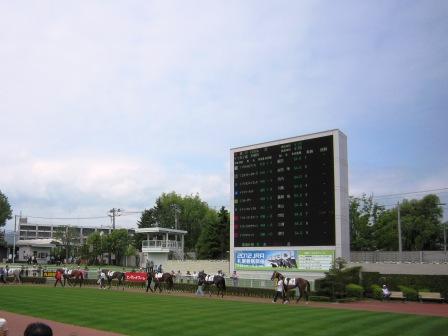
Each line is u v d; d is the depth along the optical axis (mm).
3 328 9398
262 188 45719
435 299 35875
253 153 46875
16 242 115938
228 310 26656
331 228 40656
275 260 43719
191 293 43312
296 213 42969
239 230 46875
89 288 47031
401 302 36312
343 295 36906
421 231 76562
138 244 108188
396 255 44531
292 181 43656
